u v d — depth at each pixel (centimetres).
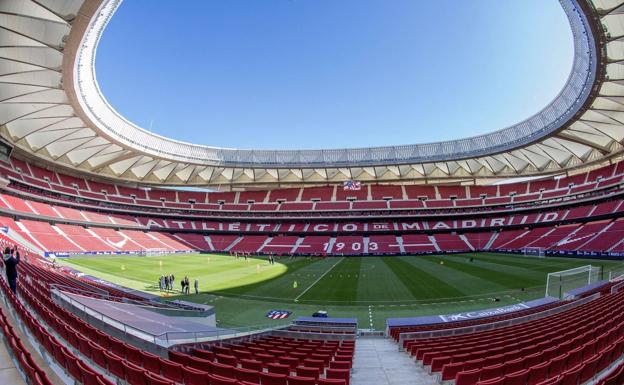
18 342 638
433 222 7194
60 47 3161
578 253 4894
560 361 779
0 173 5078
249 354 1052
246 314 2336
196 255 5856
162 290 2959
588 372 726
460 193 7700
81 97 4119
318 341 1484
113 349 880
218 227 7400
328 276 3766
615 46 3331
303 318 1988
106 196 7044
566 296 2338
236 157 7094
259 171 7744
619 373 598
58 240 4988
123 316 1262
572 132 5262
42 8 2736
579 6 2927
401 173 7675
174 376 735
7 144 5072
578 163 6359
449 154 6625
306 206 7844
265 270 4206
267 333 1695
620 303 1512
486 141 6222
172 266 4438
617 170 6069
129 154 6222
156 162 6794
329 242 6631
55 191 6156
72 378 661
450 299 2664
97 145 5734
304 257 5772
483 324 1645
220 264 4734
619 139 5256
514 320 1698
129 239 6044
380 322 2173
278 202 8044
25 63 3231
